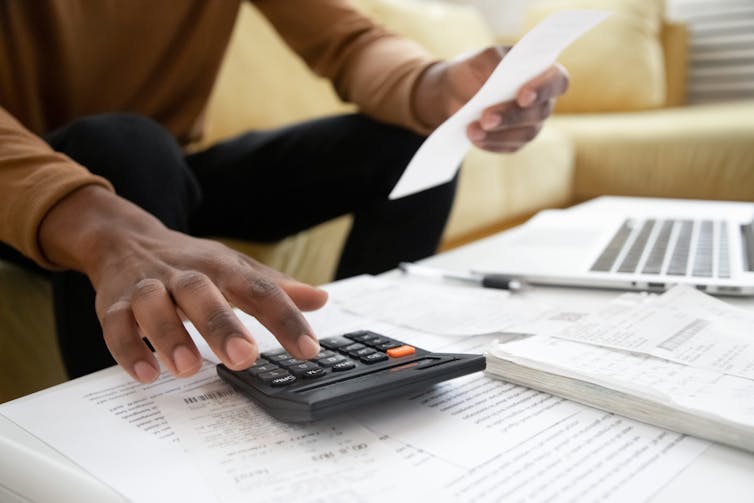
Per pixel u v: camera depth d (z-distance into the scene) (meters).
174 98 1.08
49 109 0.98
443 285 0.67
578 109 2.60
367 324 0.54
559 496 0.29
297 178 0.99
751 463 0.31
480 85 0.74
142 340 0.39
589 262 0.68
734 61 2.81
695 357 0.40
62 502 0.30
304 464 0.32
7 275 0.85
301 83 1.86
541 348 0.43
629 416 0.36
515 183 1.91
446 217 1.05
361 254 1.05
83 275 0.62
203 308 0.37
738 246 0.67
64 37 0.92
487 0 3.14
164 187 0.73
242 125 1.62
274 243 1.11
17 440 0.35
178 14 1.01
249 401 0.39
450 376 0.38
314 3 1.03
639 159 2.04
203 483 0.30
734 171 1.89
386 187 1.00
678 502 0.28
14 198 0.51
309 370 0.38
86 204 0.50
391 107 0.90
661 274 0.60
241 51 1.72
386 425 0.36
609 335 0.45
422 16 2.42
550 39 0.55
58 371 0.87
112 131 0.72
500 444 0.33
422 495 0.29
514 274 0.65
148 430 0.36
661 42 2.78
